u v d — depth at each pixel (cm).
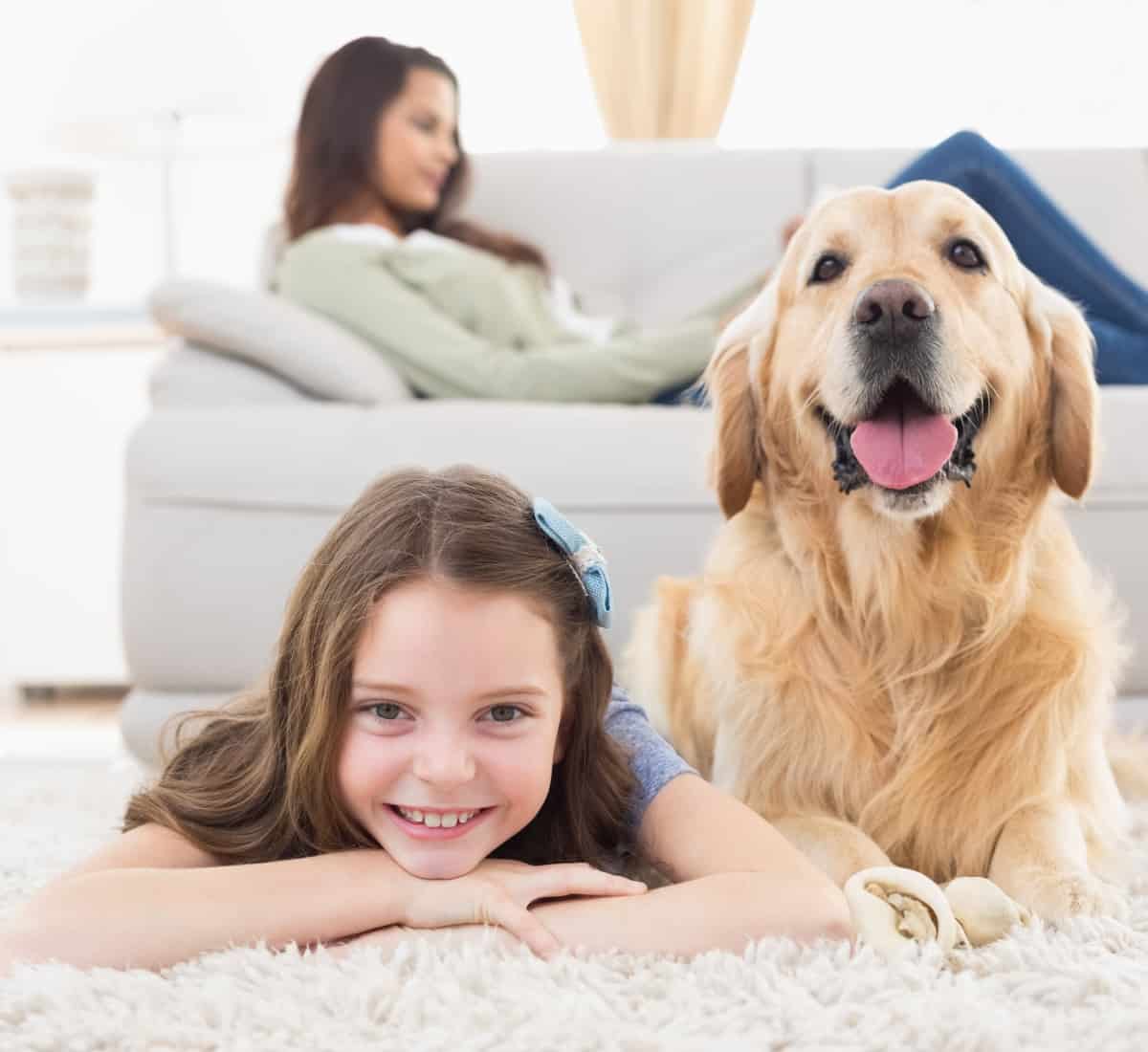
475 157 284
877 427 124
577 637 110
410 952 93
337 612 103
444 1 383
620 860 123
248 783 115
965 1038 79
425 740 100
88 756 249
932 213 127
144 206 387
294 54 384
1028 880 114
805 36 376
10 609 335
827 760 129
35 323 321
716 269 273
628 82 364
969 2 369
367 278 238
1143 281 264
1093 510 188
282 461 199
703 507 194
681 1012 83
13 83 389
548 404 223
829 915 97
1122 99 364
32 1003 84
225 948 95
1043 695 125
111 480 333
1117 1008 84
